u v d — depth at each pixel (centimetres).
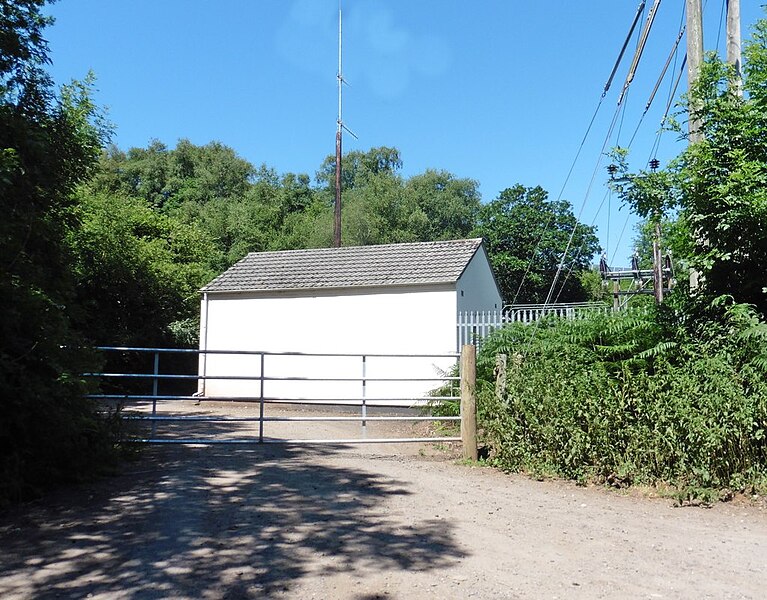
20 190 770
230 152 5594
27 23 927
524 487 731
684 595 419
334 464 830
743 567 475
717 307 876
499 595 412
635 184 903
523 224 4234
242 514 584
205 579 430
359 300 1734
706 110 862
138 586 417
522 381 865
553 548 512
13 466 640
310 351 1769
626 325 950
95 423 751
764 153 841
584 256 4281
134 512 587
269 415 1527
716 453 699
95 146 1505
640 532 562
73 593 406
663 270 1544
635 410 746
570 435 771
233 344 1853
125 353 2262
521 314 1448
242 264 2019
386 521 574
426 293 1664
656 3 1167
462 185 5309
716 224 836
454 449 966
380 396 1686
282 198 5122
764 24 872
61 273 841
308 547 498
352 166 6419
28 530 535
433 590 418
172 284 2411
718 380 726
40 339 691
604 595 416
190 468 779
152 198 5016
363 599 401
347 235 4425
